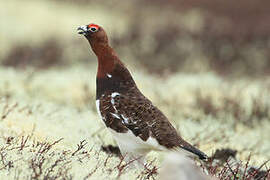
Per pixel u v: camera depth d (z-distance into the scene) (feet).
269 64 86.63
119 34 99.50
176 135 29.94
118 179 25.86
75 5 139.44
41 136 33.27
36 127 35.19
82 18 129.39
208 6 125.08
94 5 140.15
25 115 38.01
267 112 53.57
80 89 61.31
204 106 54.29
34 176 24.63
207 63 85.20
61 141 33.14
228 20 114.11
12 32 111.34
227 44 90.22
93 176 25.80
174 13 127.65
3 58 87.20
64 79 65.21
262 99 56.03
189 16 122.72
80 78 66.95
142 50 89.51
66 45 97.81
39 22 121.70
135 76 69.05
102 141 36.27
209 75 72.13
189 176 22.02
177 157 22.58
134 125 29.78
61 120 40.01
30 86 59.11
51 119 39.37
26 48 93.76
